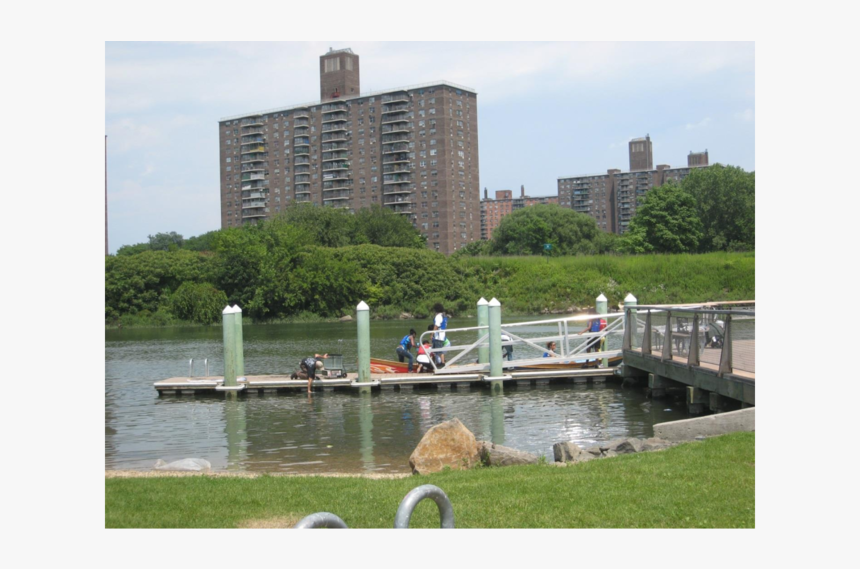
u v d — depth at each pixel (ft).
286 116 456.45
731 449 31.78
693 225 343.46
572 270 252.21
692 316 53.11
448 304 244.83
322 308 236.22
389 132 425.28
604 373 70.79
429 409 57.31
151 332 188.85
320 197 449.89
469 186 432.66
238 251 231.91
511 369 74.59
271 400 63.87
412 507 14.01
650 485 27.17
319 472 37.70
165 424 53.01
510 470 31.32
